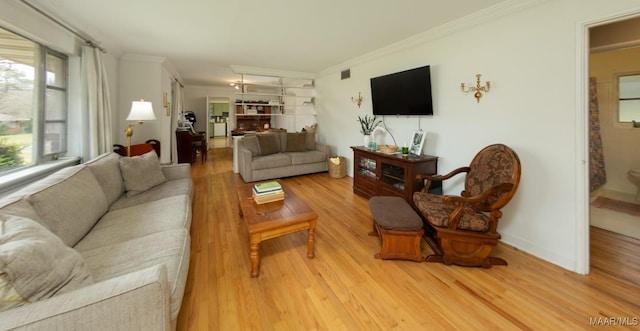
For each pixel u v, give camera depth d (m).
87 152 3.11
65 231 1.50
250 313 1.57
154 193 2.60
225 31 3.16
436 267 2.06
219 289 1.78
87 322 0.85
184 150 6.14
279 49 3.96
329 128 5.68
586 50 1.90
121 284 0.93
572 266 2.02
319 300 1.69
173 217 1.97
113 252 1.44
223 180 4.72
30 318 0.79
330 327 1.47
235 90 9.05
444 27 2.88
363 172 3.86
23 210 1.27
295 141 5.22
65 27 2.64
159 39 3.48
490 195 2.01
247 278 1.91
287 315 1.55
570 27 1.94
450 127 2.96
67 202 1.60
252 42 3.60
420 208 2.32
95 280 1.20
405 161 2.96
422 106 3.19
